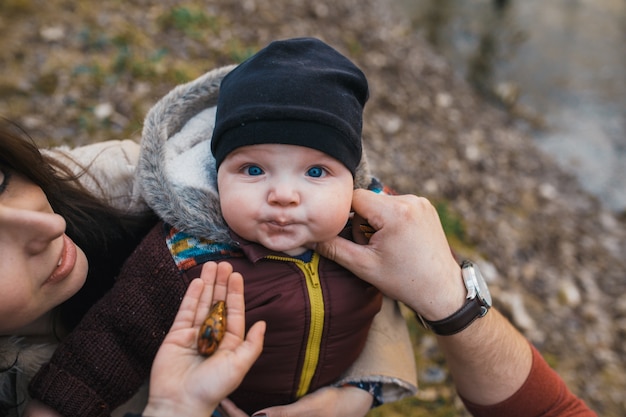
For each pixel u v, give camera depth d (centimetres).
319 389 164
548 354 447
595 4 1319
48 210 143
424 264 153
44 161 151
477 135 752
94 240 165
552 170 751
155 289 150
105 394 145
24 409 151
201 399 126
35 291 132
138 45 590
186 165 155
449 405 362
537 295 505
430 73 872
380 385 172
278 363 155
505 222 587
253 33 718
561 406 173
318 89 140
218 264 140
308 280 152
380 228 152
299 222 140
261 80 140
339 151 140
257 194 140
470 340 160
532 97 937
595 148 827
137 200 173
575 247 599
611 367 454
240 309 135
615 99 954
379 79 764
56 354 147
